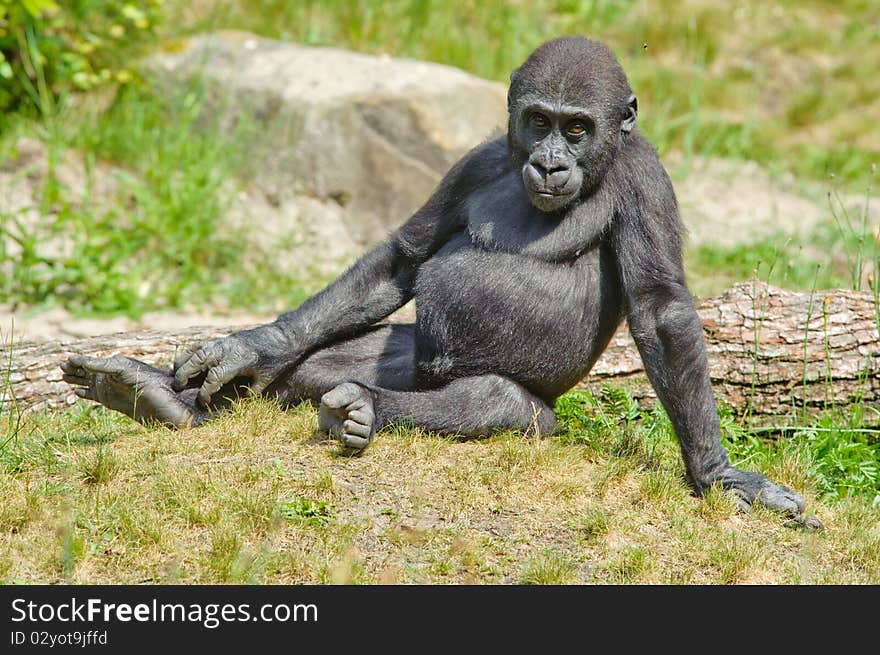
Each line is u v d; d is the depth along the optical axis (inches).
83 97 819.4
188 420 409.1
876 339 494.3
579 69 376.8
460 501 354.3
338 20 989.2
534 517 351.3
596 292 402.9
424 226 428.5
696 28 1158.3
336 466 370.6
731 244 823.7
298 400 436.1
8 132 774.5
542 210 387.2
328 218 779.4
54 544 319.3
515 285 396.8
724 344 494.6
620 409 476.7
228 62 835.4
